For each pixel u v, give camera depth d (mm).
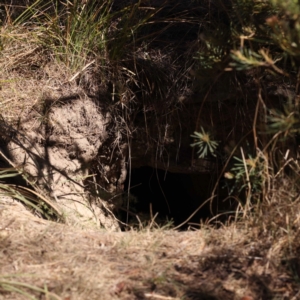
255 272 3154
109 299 2928
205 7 5117
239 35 3551
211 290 3023
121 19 5211
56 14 5090
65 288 2951
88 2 5195
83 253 3287
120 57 5105
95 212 4723
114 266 3182
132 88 5152
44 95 4938
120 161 5266
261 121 3807
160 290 3010
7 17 5262
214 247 3367
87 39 5137
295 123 3330
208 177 5797
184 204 6477
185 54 5102
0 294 2922
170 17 5352
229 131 4816
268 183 3475
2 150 4520
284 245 3293
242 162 3854
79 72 5062
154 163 5309
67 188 4633
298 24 3027
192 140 5102
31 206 4168
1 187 4102
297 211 3400
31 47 5152
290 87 4223
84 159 4930
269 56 3578
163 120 5117
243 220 3551
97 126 5016
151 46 5250
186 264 3225
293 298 2969
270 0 3221
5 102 4809
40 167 4582
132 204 5859
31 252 3254
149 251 3340
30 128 4758
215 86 4707
